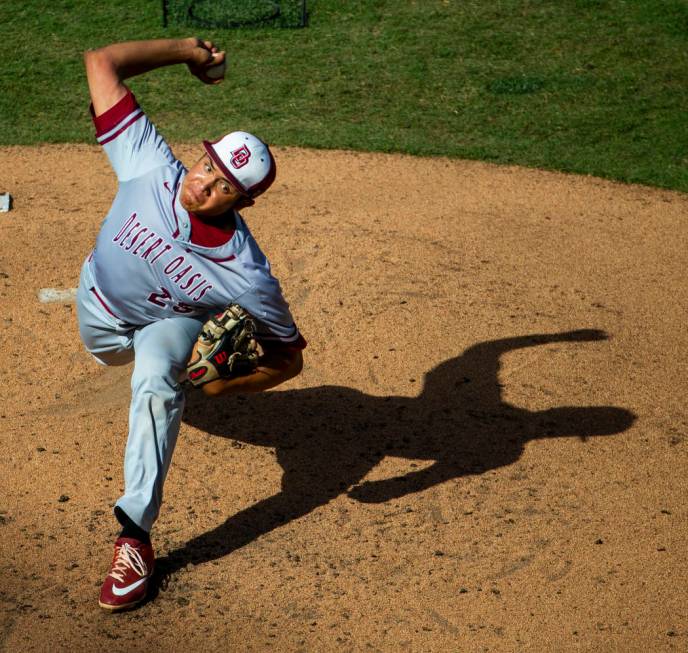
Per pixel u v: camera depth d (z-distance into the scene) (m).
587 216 31.66
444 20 48.56
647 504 17.62
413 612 15.01
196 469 18.36
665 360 22.59
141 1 50.44
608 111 40.81
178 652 14.12
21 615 14.66
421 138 38.41
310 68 44.41
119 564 14.80
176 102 41.22
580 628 14.70
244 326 14.20
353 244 27.61
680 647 14.30
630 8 49.34
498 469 18.58
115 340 16.47
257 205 30.67
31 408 20.06
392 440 19.44
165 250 14.67
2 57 44.44
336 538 16.66
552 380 21.53
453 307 24.38
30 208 30.23
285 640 14.41
